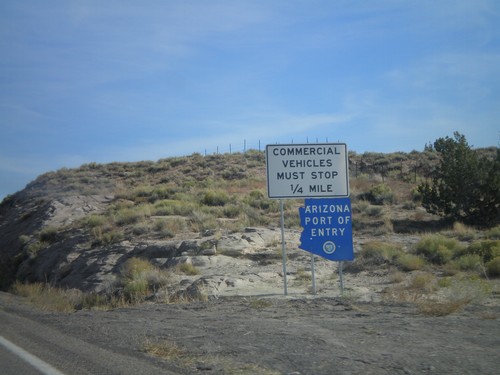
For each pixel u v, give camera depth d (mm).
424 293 16312
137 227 31969
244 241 26266
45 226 42750
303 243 17734
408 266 20938
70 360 8898
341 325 11859
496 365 8156
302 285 19297
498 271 18953
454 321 12094
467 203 32688
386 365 8234
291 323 12320
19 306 18250
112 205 45438
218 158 68688
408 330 11078
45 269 31812
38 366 8539
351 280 19953
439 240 23734
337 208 17969
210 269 22641
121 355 9242
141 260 24438
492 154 56188
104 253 28312
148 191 50625
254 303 15484
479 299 14633
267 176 18016
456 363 8281
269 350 9430
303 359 8695
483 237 27609
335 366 8242
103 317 14109
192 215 35594
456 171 32812
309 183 18047
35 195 59375
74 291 23141
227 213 36969
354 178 51281
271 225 32469
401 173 55062
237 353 9281
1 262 39094
